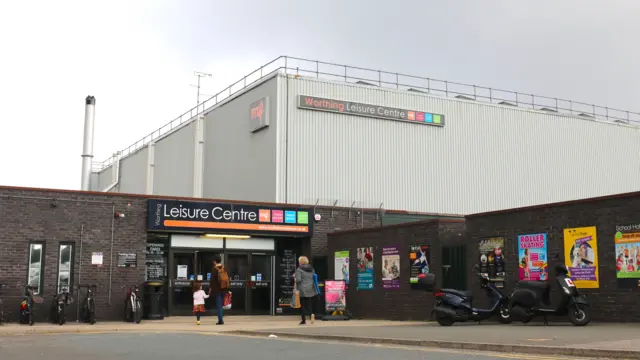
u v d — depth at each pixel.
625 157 42.94
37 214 22.22
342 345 12.63
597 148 41.84
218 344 13.11
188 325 19.64
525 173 38.97
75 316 22.11
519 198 38.53
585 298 16.19
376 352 11.12
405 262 22.16
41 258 22.12
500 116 38.84
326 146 33.34
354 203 32.50
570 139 41.00
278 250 26.94
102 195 23.34
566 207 17.14
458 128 37.31
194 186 38.25
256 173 33.41
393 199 34.72
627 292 15.50
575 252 16.78
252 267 26.31
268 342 13.48
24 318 20.72
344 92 34.19
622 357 9.41
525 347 10.45
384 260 23.16
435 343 11.81
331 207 27.84
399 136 35.47
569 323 16.34
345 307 23.31
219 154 36.97
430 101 36.66
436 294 17.44
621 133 43.06
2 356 11.21
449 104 37.22
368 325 18.28
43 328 18.56
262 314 26.17
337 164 33.47
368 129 34.66
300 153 32.62
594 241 16.33
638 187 43.06
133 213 23.80
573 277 16.78
